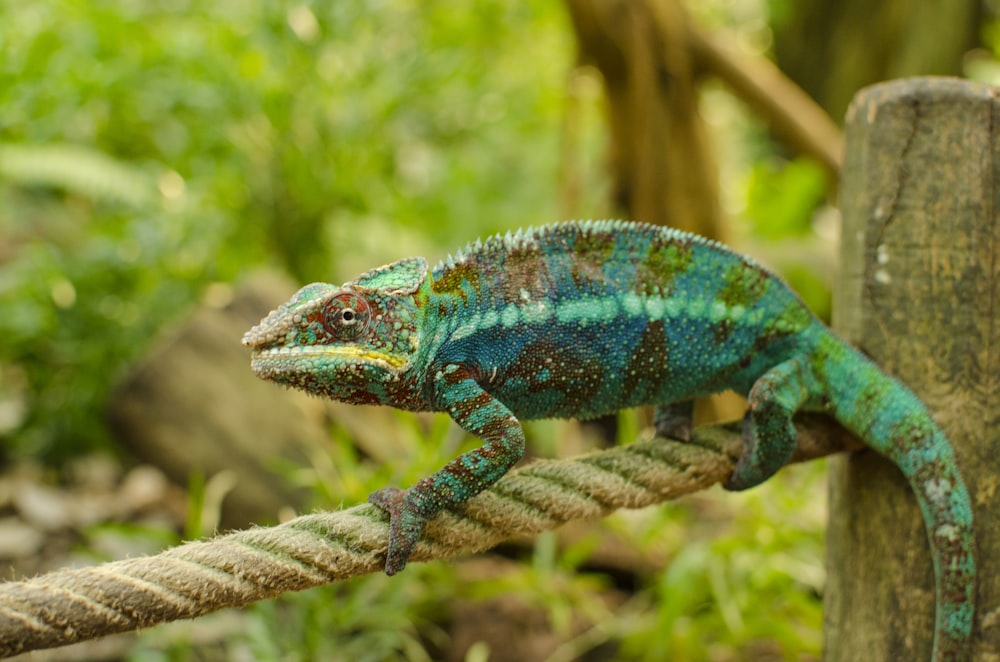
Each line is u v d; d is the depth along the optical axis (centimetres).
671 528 102
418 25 152
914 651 66
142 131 146
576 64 119
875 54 223
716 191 121
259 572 61
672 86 118
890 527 67
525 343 65
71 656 89
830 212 197
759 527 93
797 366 67
